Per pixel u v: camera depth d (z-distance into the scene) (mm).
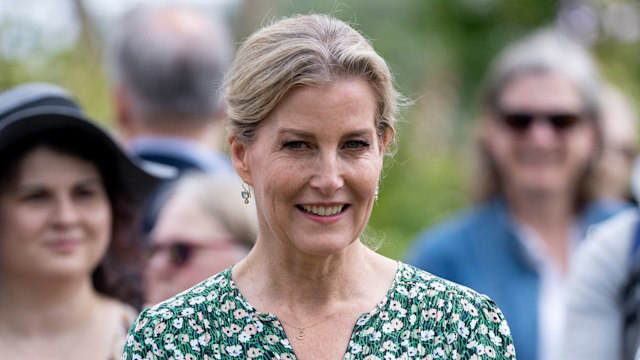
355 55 4484
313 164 4520
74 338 6324
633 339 7254
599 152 10453
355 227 4652
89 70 16375
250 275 4922
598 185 10461
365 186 4582
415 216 17594
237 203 7766
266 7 19484
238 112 4652
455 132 20406
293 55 4461
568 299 7664
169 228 7613
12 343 6199
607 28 24234
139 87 8523
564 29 24141
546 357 9375
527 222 10219
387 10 19891
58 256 6207
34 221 6172
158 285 7539
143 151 8445
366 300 4852
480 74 21781
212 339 4766
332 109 4453
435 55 20250
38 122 6148
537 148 10133
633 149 11805
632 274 7301
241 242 7684
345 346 4754
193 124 8625
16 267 6223
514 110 10227
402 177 18281
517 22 23000
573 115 10141
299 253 4734
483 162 10570
